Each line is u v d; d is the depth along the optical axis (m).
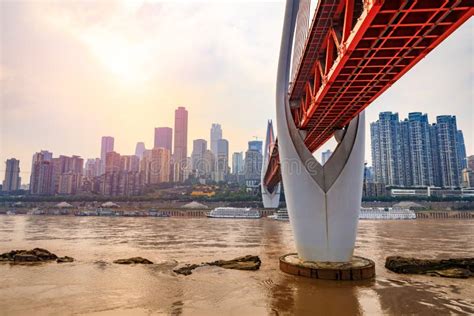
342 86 22.69
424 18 15.54
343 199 28.95
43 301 23.22
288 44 32.50
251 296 24.06
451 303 22.39
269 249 47.81
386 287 25.95
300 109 34.56
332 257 29.09
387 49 17.94
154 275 31.11
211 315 20.33
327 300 22.91
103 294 24.89
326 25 23.16
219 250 47.03
